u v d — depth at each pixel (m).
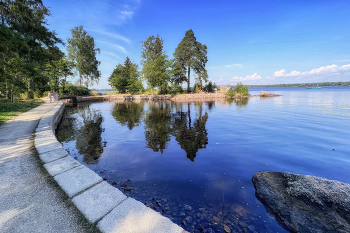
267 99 35.38
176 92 48.34
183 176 4.55
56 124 11.13
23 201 2.63
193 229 2.68
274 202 3.31
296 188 3.63
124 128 10.78
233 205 3.29
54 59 31.28
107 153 6.44
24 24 22.97
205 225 2.77
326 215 2.88
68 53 42.59
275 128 10.01
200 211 3.11
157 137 8.63
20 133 6.96
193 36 45.22
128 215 2.29
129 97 45.12
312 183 3.74
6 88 17.44
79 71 44.56
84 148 7.04
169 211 3.11
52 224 2.16
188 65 44.88
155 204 3.32
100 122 12.97
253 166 5.15
